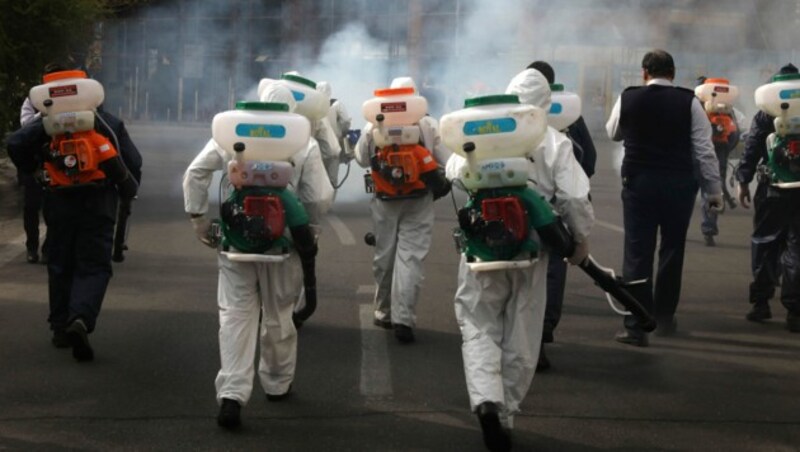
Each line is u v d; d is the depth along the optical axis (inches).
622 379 244.2
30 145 250.2
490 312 197.3
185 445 195.8
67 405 218.1
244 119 203.6
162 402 220.8
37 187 375.6
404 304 272.7
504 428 195.2
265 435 201.9
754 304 310.2
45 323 288.7
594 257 416.2
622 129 280.1
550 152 199.3
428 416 214.5
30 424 206.1
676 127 272.4
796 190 297.9
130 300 317.1
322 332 283.1
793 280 294.7
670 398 229.5
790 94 295.4
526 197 193.0
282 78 306.3
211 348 263.7
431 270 378.3
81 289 249.3
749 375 249.3
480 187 193.6
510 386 197.0
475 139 191.8
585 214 196.9
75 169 245.9
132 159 256.7
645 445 199.5
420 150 274.5
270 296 213.6
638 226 277.4
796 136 297.9
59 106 244.5
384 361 255.1
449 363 254.1
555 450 196.1
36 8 530.3
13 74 546.6
